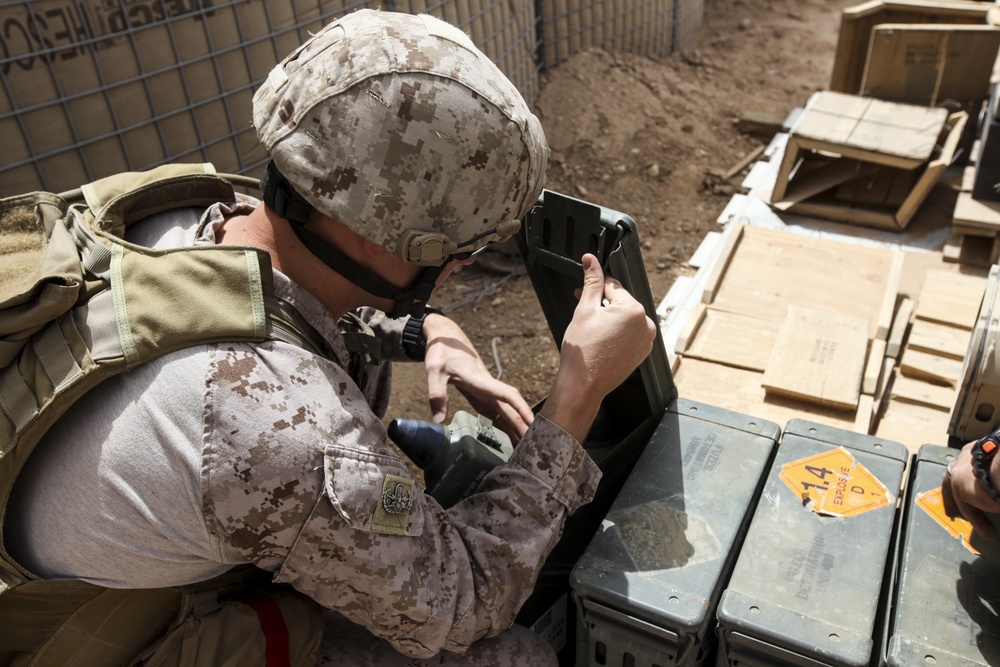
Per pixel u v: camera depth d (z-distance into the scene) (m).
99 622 1.22
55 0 2.69
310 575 1.17
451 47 1.18
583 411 1.36
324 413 1.14
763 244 2.82
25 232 1.35
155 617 1.26
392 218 1.15
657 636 1.37
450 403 2.99
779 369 2.17
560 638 1.81
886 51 3.63
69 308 1.13
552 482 1.33
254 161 3.33
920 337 2.36
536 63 4.86
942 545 1.41
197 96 3.08
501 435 1.72
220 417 1.07
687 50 6.28
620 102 4.88
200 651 1.24
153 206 1.44
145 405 1.09
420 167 1.13
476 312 3.52
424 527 1.26
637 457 1.80
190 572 1.20
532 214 1.65
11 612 1.18
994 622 1.28
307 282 1.27
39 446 1.14
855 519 1.47
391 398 3.01
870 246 3.01
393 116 1.12
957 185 3.36
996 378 1.62
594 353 1.36
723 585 1.42
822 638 1.27
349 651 1.46
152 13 2.89
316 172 1.13
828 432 1.66
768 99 5.55
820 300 2.54
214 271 1.14
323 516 1.12
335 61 1.15
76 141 2.84
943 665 1.22
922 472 1.54
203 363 1.09
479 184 1.17
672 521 1.48
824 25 7.11
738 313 2.50
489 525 1.33
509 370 3.22
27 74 2.69
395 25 1.19
